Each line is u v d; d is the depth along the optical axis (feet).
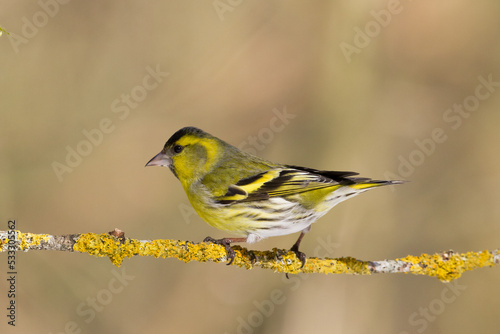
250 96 50.34
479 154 49.88
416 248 47.50
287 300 44.45
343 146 48.78
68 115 47.29
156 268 43.98
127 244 21.12
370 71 49.70
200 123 49.39
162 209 47.03
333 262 23.80
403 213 48.19
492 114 50.31
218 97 49.85
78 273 41.83
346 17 49.78
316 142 48.83
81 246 20.45
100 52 49.44
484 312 43.68
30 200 44.34
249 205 28.35
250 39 51.70
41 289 40.70
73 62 48.47
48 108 46.91
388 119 49.70
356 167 48.57
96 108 48.14
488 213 48.11
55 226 44.70
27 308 39.99
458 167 49.42
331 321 44.06
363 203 48.21
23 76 46.75
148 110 49.24
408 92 50.34
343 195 28.25
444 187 48.88
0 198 43.50
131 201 46.70
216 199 28.60
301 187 28.19
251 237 28.78
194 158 29.35
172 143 29.76
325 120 49.14
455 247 47.26
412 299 44.45
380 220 47.96
